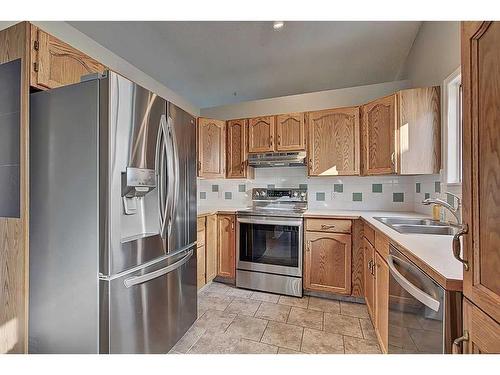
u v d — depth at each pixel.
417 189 2.68
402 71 2.99
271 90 3.79
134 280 1.36
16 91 1.42
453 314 0.86
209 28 2.24
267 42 2.49
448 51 1.89
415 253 1.12
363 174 2.68
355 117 2.73
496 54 0.65
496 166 0.65
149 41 2.46
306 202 3.18
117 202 1.28
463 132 0.79
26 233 1.39
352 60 2.86
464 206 0.78
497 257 0.65
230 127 3.30
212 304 2.45
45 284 1.36
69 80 1.61
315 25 2.21
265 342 1.83
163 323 1.62
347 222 2.47
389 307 1.48
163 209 1.63
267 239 2.75
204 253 2.75
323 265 2.55
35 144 1.39
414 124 2.19
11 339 1.42
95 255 1.26
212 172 3.19
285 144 3.03
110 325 1.25
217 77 3.30
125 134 1.34
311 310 2.32
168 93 3.26
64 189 1.33
